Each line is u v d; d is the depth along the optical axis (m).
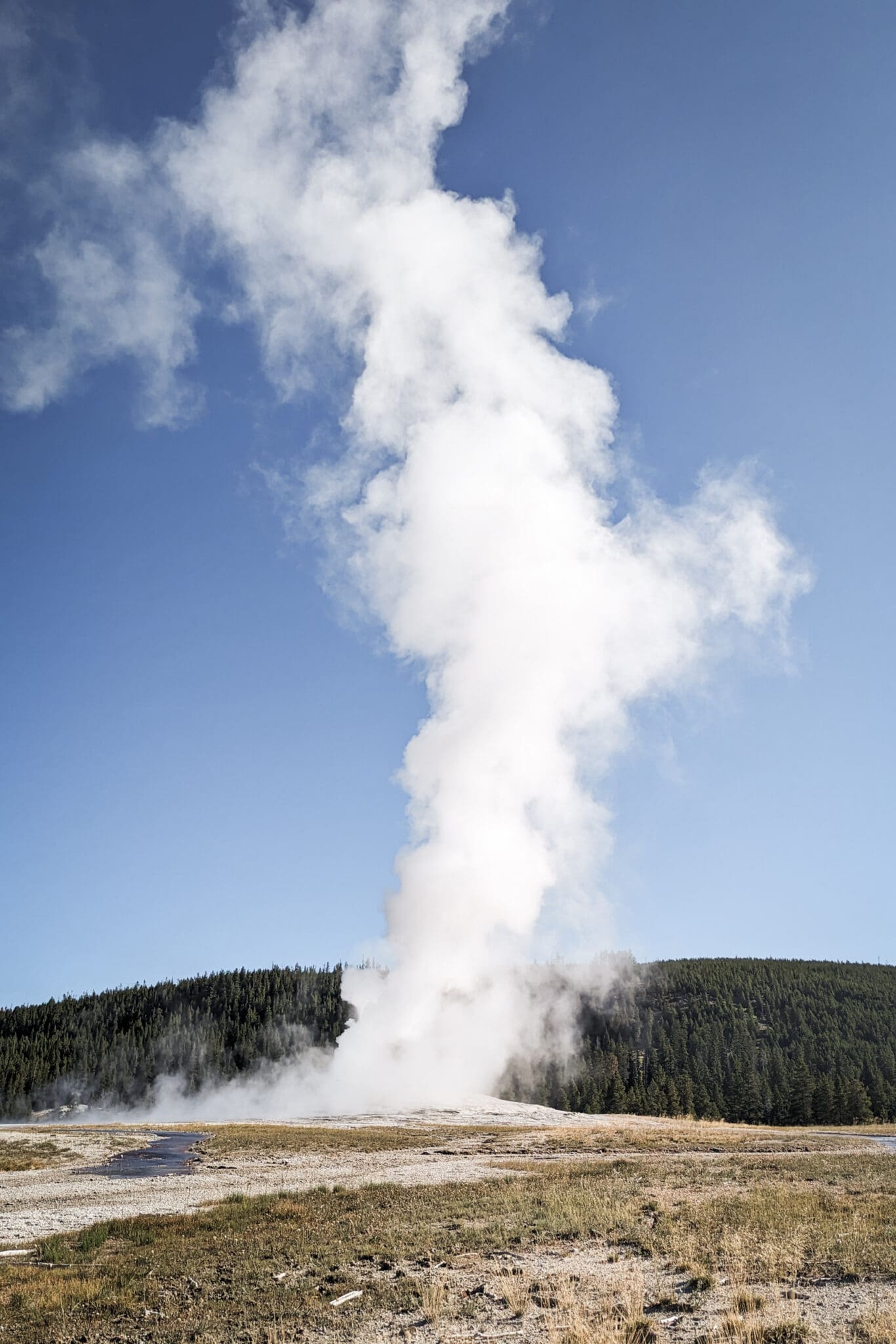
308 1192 31.97
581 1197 28.33
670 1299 15.33
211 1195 32.16
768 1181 33.16
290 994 183.75
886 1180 32.81
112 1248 22.20
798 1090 121.69
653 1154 50.22
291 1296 16.64
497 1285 17.08
